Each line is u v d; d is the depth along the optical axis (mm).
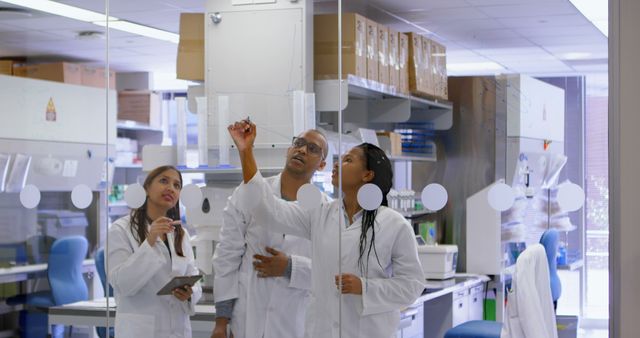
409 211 3289
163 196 3783
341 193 3400
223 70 3639
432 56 3285
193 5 3709
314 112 3461
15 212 4250
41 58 4156
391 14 3332
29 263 4219
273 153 3535
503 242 3166
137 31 3863
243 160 3592
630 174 3100
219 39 3648
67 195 4090
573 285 3109
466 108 3213
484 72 3199
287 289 3500
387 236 3318
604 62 3117
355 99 3391
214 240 3652
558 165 3127
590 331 3104
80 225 4039
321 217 3439
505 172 3162
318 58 3459
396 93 3314
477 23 3215
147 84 3828
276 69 3537
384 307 3326
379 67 3346
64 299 4125
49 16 4121
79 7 4016
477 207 3193
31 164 4188
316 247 3443
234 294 3604
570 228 3119
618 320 3088
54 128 4113
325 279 3424
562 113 3133
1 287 4305
